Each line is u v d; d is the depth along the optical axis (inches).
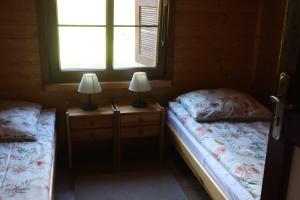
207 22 131.7
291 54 44.8
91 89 116.3
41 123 106.8
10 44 114.7
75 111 118.2
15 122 96.2
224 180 78.7
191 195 105.5
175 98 133.9
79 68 125.5
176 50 131.4
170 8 125.7
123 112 119.1
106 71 127.1
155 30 130.0
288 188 49.4
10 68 117.0
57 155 128.3
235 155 86.7
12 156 83.4
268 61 131.6
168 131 127.0
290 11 44.6
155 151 136.4
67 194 104.8
